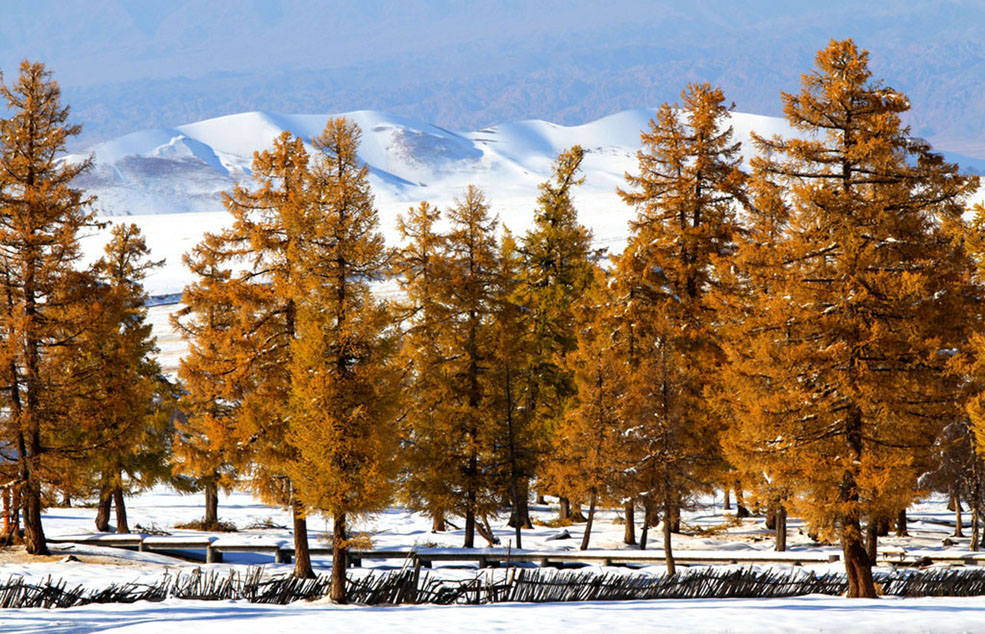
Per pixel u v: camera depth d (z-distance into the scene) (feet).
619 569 252.01
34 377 247.70
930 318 188.75
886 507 183.11
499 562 255.91
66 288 250.16
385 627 154.20
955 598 189.67
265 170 248.52
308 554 233.55
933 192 192.24
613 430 272.51
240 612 181.57
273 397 231.71
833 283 186.50
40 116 251.39
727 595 205.16
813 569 230.27
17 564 245.86
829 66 197.06
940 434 205.87
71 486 259.60
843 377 183.83
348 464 199.00
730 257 273.95
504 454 288.10
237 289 238.27
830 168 198.39
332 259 205.05
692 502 285.02
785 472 188.44
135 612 181.78
